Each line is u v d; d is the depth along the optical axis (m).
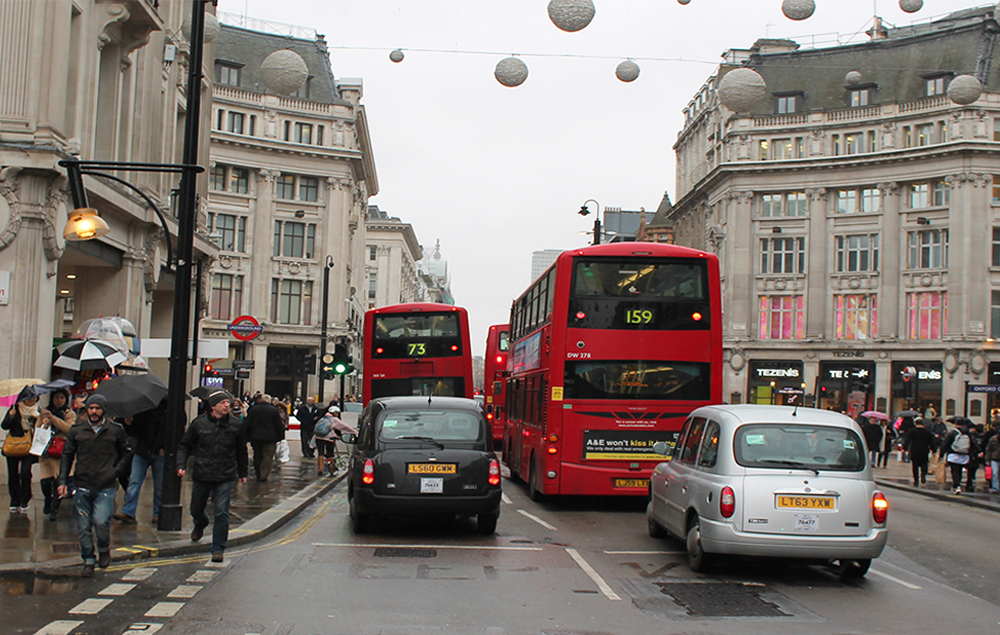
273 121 62.00
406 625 8.02
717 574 10.78
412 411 13.77
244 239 61.66
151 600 8.68
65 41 18.84
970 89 15.99
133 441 13.33
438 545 12.60
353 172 67.19
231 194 60.97
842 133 60.94
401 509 13.03
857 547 10.18
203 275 31.61
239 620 8.02
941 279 56.50
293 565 10.73
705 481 10.80
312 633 7.68
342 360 29.09
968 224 55.28
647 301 17.36
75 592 8.91
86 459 9.83
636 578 10.45
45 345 18.56
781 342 61.25
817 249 61.09
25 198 18.05
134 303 23.78
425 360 26.75
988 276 55.16
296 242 63.41
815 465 10.45
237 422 10.98
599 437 17.12
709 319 17.39
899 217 58.69
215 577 9.84
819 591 10.03
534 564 11.23
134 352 20.03
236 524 13.31
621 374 17.22
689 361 17.28
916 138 58.16
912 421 38.12
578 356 17.25
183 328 12.66
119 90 22.38
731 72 13.34
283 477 21.94
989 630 8.44
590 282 17.39
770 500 10.24
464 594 9.38
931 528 16.66
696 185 69.69
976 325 54.84
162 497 12.41
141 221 23.41
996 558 13.15
